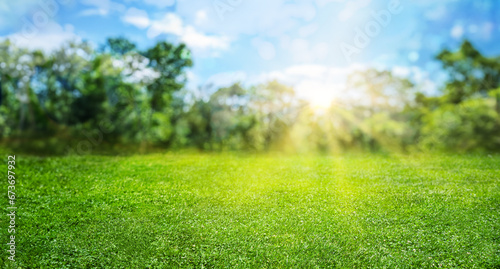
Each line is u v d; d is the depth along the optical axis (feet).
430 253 31.30
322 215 39.60
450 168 58.75
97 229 36.60
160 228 36.63
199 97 155.94
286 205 42.83
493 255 30.40
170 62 146.30
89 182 52.26
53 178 54.39
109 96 156.97
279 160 71.00
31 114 150.10
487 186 48.06
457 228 35.53
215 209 41.75
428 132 155.53
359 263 29.94
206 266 29.94
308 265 29.66
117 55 149.38
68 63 150.00
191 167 62.59
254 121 149.18
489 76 155.02
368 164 64.44
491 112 150.30
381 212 40.24
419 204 42.45
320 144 143.23
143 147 135.33
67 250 32.58
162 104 151.43
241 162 68.39
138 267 29.89
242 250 32.09
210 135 151.12
